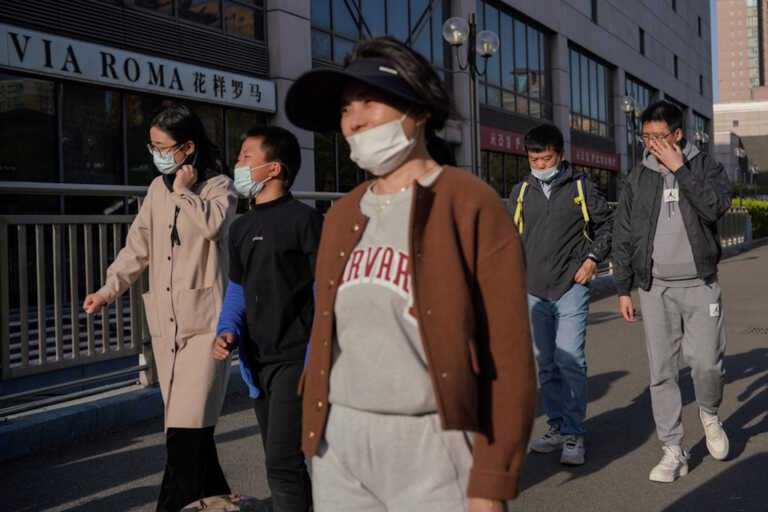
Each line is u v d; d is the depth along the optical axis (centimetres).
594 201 451
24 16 1018
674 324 419
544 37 2692
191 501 309
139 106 1212
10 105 1030
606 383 658
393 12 1844
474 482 157
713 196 390
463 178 170
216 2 1345
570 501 389
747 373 690
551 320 465
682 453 425
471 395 158
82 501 396
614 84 3375
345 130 176
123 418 541
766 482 408
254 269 278
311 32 1566
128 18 1170
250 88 1384
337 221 182
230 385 624
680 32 4447
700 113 4978
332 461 176
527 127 2516
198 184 329
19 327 501
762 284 1491
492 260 163
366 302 167
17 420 487
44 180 1075
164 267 317
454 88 2092
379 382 164
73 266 532
